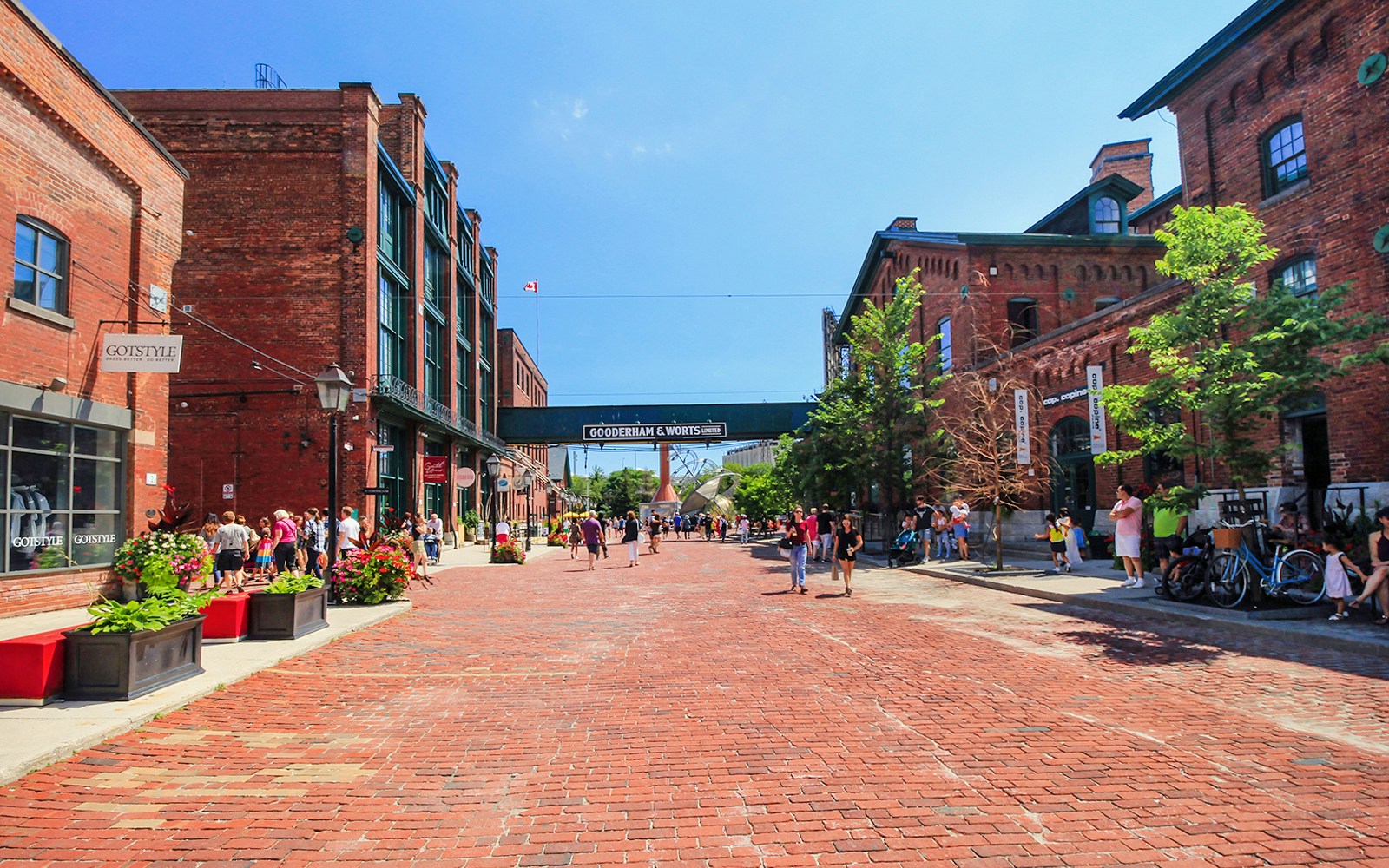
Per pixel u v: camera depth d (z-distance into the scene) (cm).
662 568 2334
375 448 2414
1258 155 1616
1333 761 498
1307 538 1155
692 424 4675
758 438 4847
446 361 3497
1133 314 1873
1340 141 1427
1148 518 1595
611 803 450
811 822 417
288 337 2419
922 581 1741
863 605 1331
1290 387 1049
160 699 667
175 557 1051
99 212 1326
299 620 993
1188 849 376
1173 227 1193
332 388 1280
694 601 1430
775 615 1225
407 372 2936
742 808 438
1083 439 2216
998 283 2731
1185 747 532
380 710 664
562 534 4169
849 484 2750
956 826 407
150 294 1444
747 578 1917
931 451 2547
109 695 659
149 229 1451
